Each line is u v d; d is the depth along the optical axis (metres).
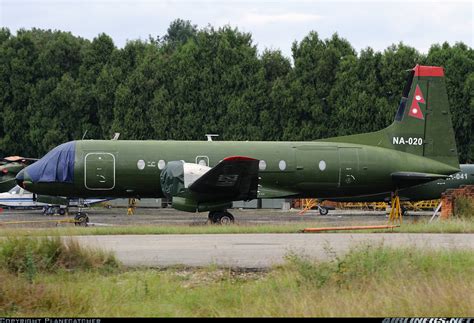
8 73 98.75
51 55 99.69
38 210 80.62
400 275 23.92
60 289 22.50
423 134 59.75
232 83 93.88
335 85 91.62
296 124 92.50
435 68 60.25
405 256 26.47
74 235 39.72
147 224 57.16
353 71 90.88
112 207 89.56
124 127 94.62
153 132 95.12
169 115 93.94
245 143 56.84
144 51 99.00
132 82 95.00
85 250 28.33
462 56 90.25
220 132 93.81
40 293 22.11
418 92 59.94
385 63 90.88
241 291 23.28
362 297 21.47
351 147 57.84
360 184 57.78
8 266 26.28
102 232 41.69
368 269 24.38
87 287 23.50
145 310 21.55
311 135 91.62
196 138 93.88
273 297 22.20
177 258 29.98
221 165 49.59
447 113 60.19
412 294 21.30
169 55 103.81
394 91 90.69
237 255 30.84
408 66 90.44
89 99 97.50
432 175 57.38
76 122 97.75
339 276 24.05
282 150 56.66
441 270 25.00
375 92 90.69
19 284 22.59
